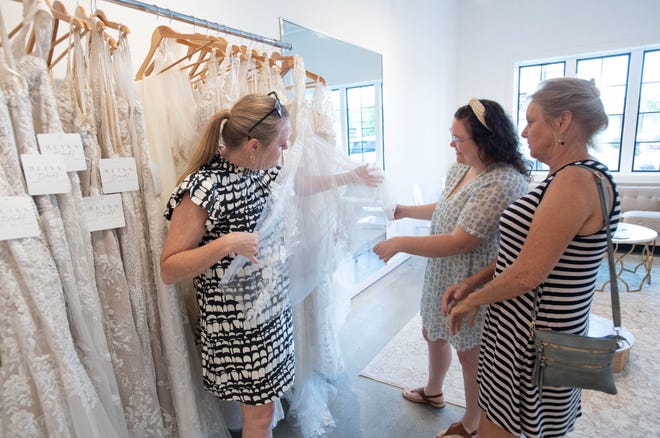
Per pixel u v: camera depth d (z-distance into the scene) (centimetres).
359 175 156
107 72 108
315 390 176
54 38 105
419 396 194
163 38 129
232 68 139
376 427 179
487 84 508
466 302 111
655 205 409
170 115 134
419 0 410
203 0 188
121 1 113
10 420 90
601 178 91
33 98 93
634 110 444
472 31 506
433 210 174
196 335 145
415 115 423
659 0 404
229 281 116
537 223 94
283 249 127
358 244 161
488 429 115
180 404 125
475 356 152
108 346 113
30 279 89
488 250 138
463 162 145
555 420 106
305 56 258
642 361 217
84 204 104
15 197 86
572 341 95
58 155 95
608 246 94
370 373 221
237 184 114
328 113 158
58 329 94
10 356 89
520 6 473
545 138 99
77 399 97
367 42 326
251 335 121
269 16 226
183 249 106
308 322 168
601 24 434
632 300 295
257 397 124
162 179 131
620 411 179
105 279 110
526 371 102
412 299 322
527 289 96
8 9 123
